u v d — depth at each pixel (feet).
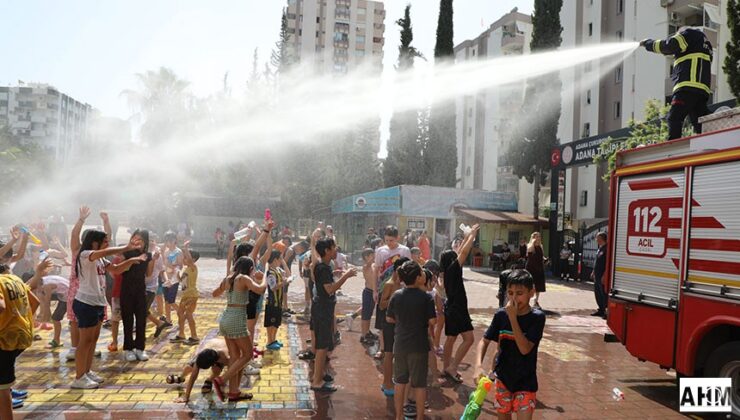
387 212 81.41
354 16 260.83
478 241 85.30
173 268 30.14
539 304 45.70
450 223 82.89
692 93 23.75
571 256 69.51
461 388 20.35
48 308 29.04
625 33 106.63
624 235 21.22
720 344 17.79
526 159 95.66
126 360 22.91
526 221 83.61
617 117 107.24
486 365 24.14
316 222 129.18
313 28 256.52
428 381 21.22
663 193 19.35
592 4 115.03
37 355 23.45
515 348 12.98
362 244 92.63
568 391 20.67
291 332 29.99
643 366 24.85
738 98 50.11
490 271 76.89
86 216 22.59
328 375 20.34
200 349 19.26
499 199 87.76
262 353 24.50
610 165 57.88
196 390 19.21
